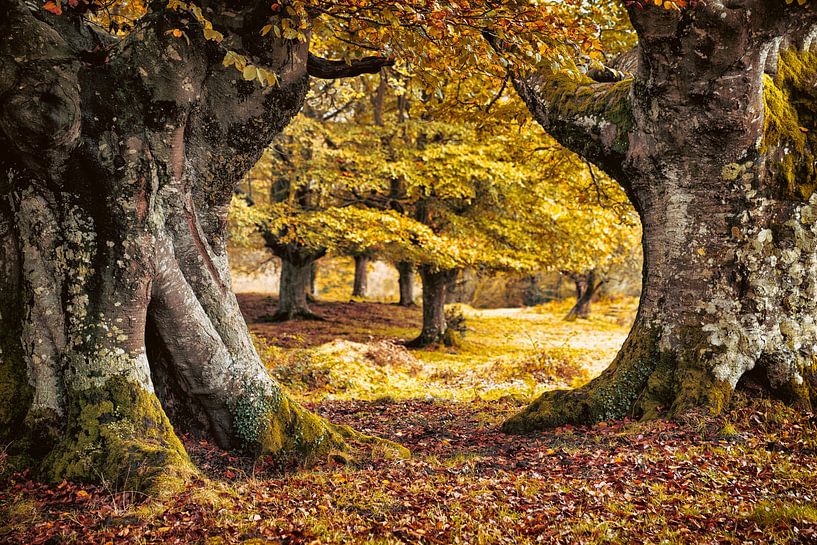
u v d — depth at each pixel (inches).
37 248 213.8
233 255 1199.6
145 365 220.7
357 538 164.6
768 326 271.0
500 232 704.4
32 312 213.6
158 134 218.4
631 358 295.6
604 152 299.4
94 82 204.8
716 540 160.1
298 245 866.1
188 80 216.5
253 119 244.8
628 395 290.5
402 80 440.1
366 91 762.8
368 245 676.1
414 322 1066.7
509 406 412.5
